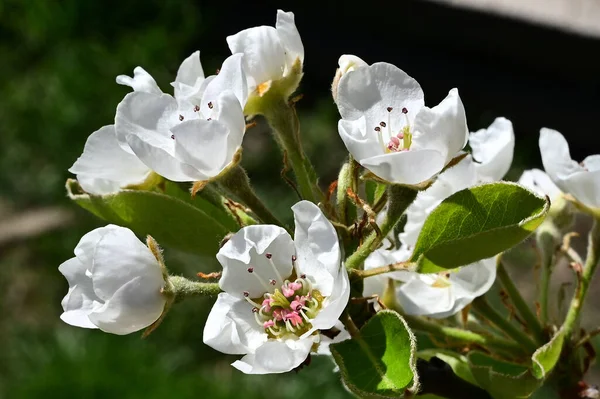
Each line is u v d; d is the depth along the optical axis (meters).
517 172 0.84
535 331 0.33
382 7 0.91
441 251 0.29
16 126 0.90
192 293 0.29
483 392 0.32
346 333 0.29
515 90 0.88
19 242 0.82
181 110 0.30
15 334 0.76
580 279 0.32
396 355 0.28
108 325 0.29
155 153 0.29
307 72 0.95
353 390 0.28
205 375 0.72
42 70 0.93
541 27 0.84
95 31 0.96
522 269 0.75
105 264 0.29
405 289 0.32
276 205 0.81
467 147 0.37
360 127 0.29
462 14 0.87
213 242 0.32
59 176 0.86
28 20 0.96
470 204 0.29
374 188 0.32
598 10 0.83
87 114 0.89
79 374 0.72
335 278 0.28
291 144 0.31
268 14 0.97
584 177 0.32
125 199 0.31
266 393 0.70
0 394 0.73
